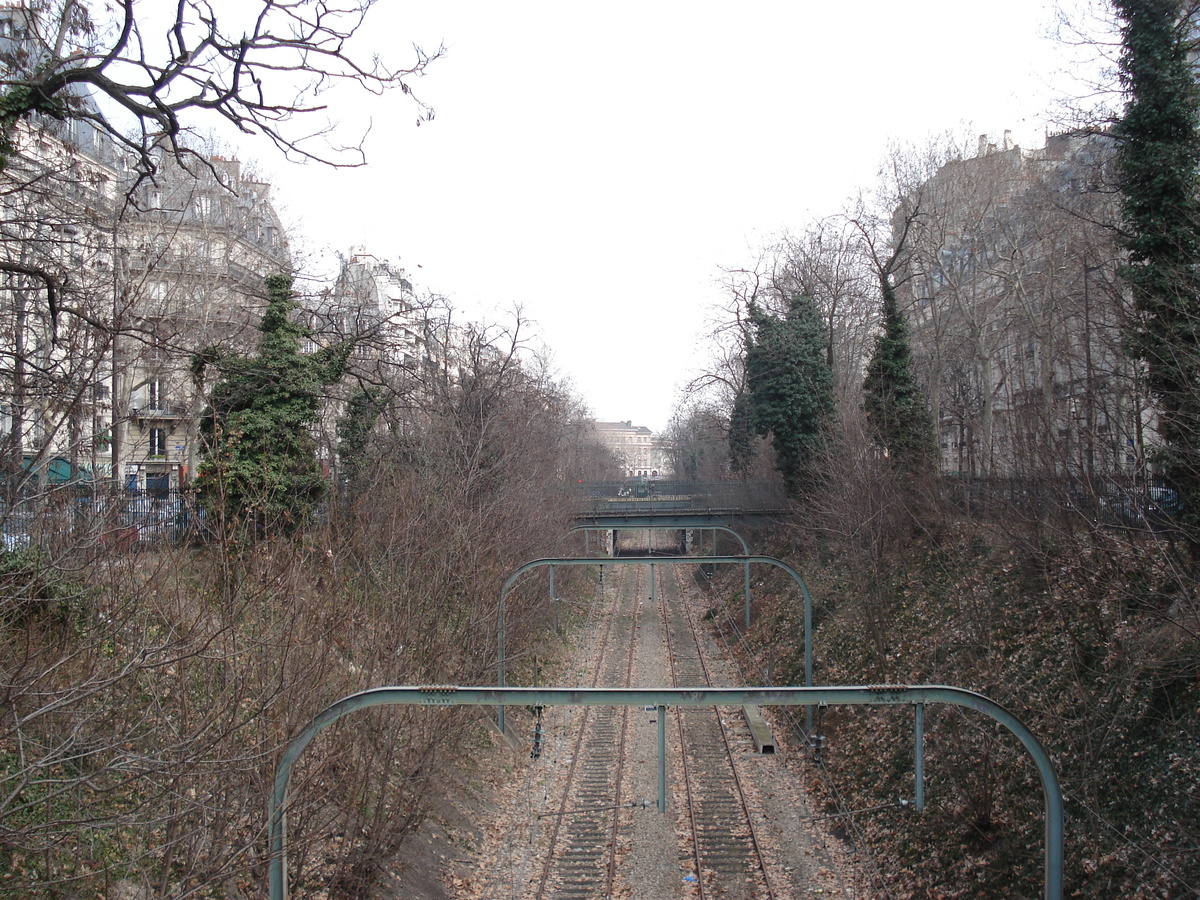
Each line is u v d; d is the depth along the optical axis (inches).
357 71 454.9
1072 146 1082.7
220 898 394.6
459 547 700.7
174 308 927.7
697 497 1685.5
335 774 465.1
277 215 1212.5
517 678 951.6
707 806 706.8
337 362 858.8
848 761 738.2
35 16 450.6
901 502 991.6
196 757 291.6
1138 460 565.0
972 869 506.6
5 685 252.5
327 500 746.2
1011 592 713.6
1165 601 527.8
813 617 1109.1
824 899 548.4
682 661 1266.0
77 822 267.0
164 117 438.3
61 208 613.6
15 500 350.3
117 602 348.8
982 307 1369.3
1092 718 496.7
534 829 666.8
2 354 450.9
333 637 497.4
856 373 1686.8
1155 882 396.2
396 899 495.8
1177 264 553.6
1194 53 650.2
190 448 861.8
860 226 1272.1
